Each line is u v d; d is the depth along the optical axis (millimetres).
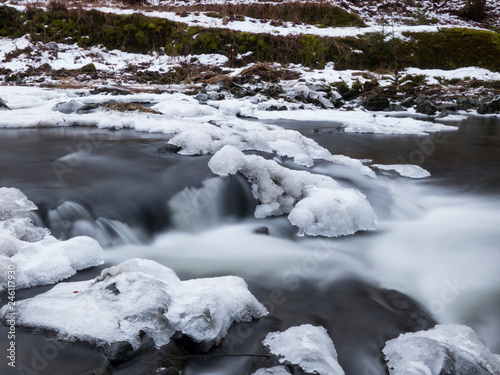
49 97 11125
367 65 17859
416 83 16516
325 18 20531
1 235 3852
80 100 10727
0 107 9398
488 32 18812
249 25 18844
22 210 4426
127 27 17266
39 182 5031
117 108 9109
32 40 16547
